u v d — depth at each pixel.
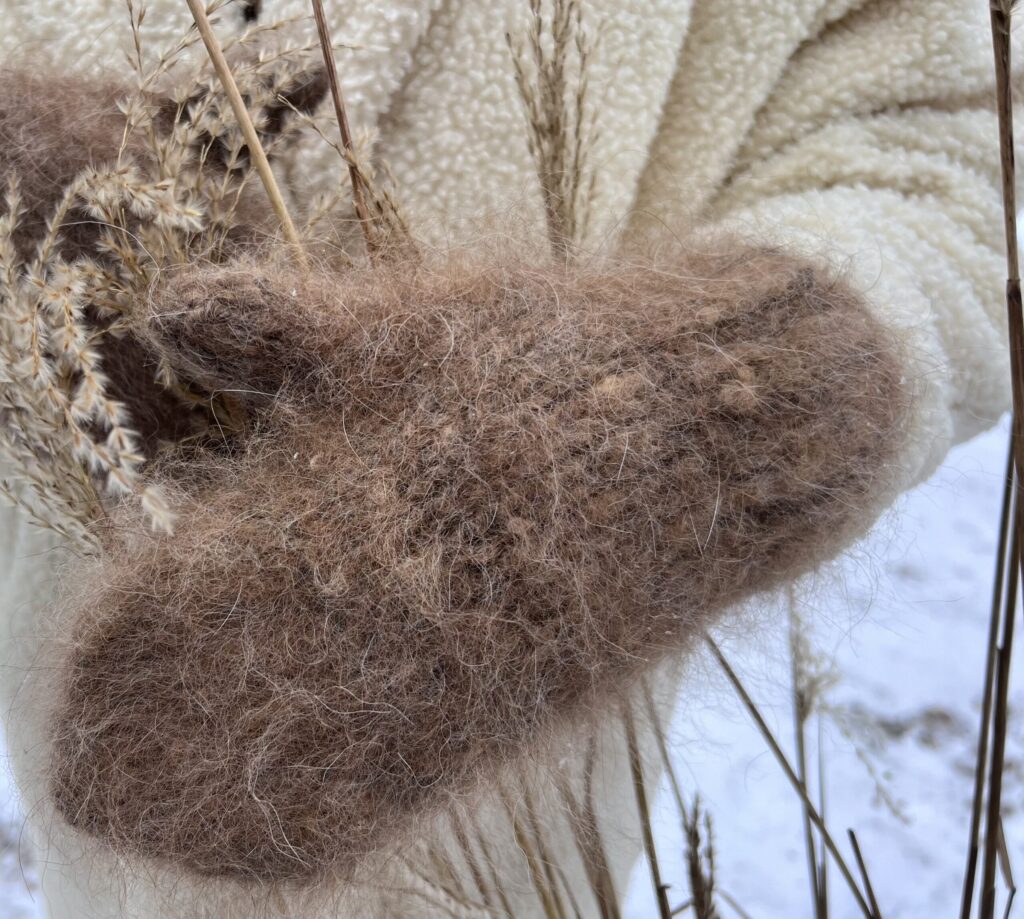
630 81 0.41
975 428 0.45
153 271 0.31
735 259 0.35
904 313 0.38
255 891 0.31
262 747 0.29
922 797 1.16
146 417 0.35
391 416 0.31
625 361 0.31
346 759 0.29
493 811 0.35
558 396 0.30
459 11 0.40
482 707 0.29
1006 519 0.33
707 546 0.31
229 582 0.30
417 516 0.29
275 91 0.33
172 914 0.33
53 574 0.38
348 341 0.31
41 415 0.30
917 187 0.44
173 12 0.37
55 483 0.32
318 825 0.29
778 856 1.12
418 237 0.37
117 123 0.35
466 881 0.37
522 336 0.31
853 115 0.45
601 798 0.39
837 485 0.32
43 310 0.30
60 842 0.34
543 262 0.35
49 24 0.38
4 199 0.33
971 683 1.25
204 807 0.29
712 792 1.15
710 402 0.30
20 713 0.36
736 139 0.44
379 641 0.29
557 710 0.30
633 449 0.30
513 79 0.40
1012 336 0.30
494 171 0.40
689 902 0.39
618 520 0.30
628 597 0.30
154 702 0.30
